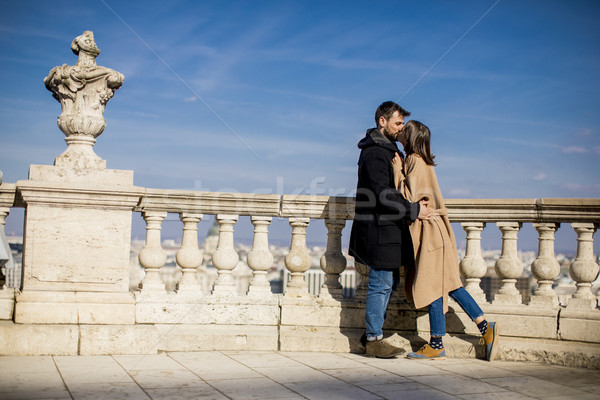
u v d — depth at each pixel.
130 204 4.98
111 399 3.38
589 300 4.98
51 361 4.39
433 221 4.73
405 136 4.90
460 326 5.20
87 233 4.90
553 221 5.12
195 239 5.36
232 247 5.41
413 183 4.77
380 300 4.74
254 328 5.25
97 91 5.06
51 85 5.06
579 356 4.62
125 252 4.98
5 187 5.01
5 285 4.95
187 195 5.25
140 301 5.09
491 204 5.19
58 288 4.82
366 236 4.70
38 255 4.79
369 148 4.77
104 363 4.37
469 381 4.04
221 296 5.27
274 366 4.42
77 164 4.95
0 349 4.53
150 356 4.69
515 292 5.23
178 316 5.16
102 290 4.92
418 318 5.25
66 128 5.02
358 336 5.11
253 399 3.48
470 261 5.29
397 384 3.92
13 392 3.49
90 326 4.72
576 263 5.03
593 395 3.72
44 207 4.82
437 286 4.69
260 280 5.45
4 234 4.95
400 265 4.71
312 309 5.32
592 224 5.02
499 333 5.13
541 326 5.03
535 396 3.67
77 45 5.03
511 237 5.25
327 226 5.48
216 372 4.17
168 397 3.46
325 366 4.46
